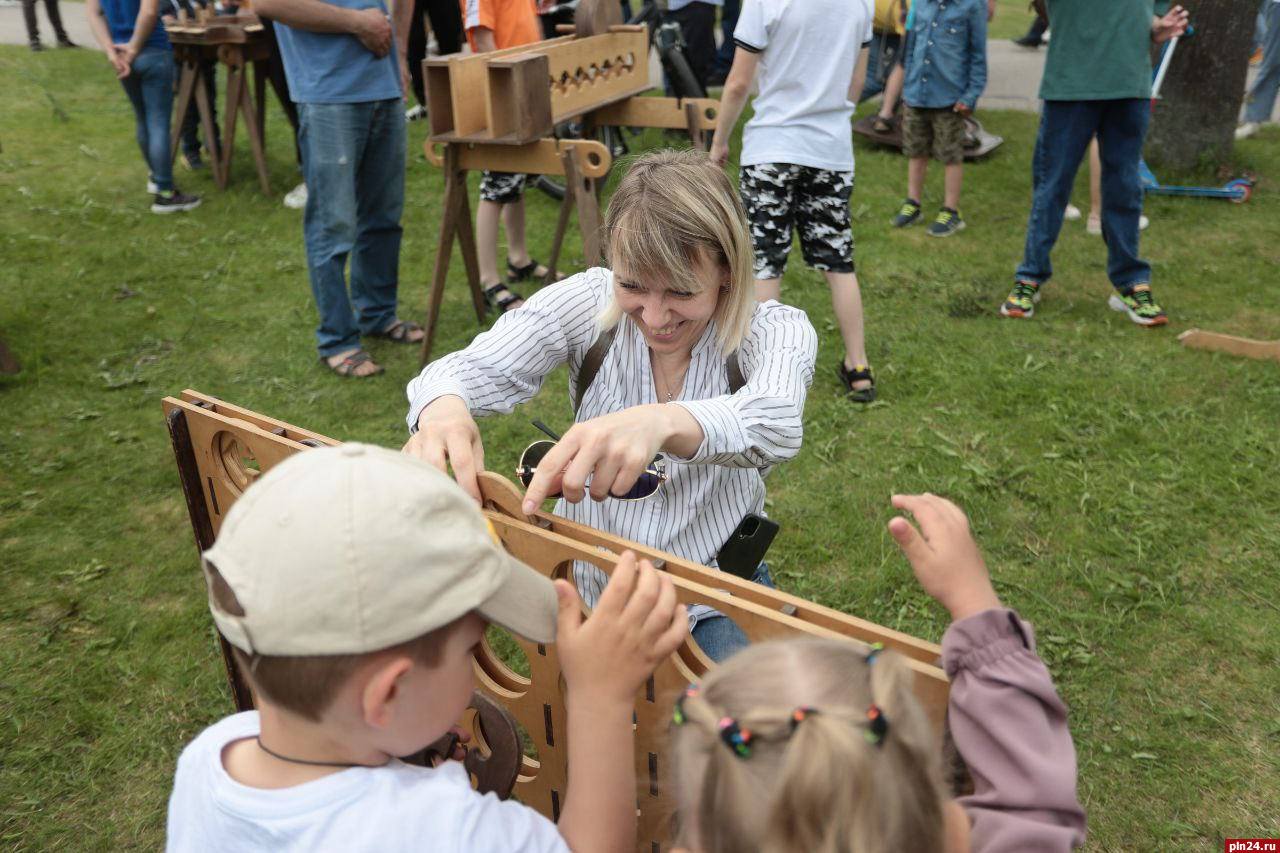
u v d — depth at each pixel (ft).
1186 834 7.41
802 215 13.30
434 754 3.91
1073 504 11.30
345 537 2.92
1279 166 23.67
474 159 13.64
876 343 15.31
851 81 12.87
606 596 3.56
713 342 5.61
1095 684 8.82
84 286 17.48
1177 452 12.16
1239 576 10.07
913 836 2.71
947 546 3.76
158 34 20.01
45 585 10.21
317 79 13.01
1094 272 17.89
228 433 5.83
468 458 4.88
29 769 8.02
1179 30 14.32
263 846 3.16
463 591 3.05
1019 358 14.73
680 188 5.05
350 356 14.62
